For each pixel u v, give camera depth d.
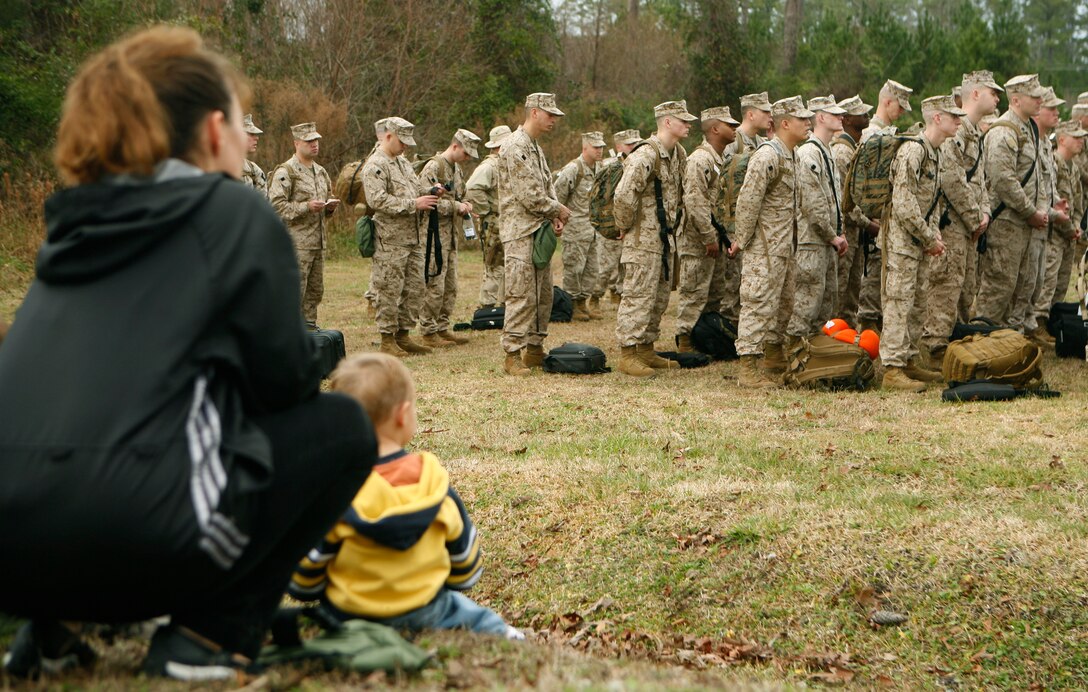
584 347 9.48
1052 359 9.66
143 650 2.68
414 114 27.78
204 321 2.14
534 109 9.17
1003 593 4.47
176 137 2.29
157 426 2.05
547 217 9.28
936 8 60.56
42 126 18.56
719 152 9.89
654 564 4.95
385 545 2.99
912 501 5.38
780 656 4.32
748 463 6.20
